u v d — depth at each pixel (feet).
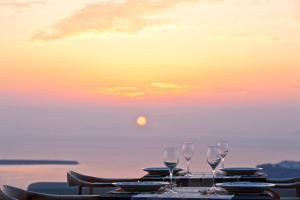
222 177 12.58
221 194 9.49
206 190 9.86
